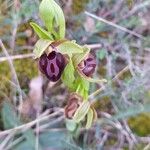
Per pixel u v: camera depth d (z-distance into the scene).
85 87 0.12
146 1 0.18
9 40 0.17
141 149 0.18
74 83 0.12
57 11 0.11
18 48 0.18
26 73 0.18
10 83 0.17
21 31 0.17
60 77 0.11
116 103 0.18
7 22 0.17
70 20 0.18
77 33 0.18
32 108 0.17
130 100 0.18
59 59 0.11
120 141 0.18
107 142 0.18
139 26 0.19
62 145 0.17
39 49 0.11
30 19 0.17
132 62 0.19
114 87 0.18
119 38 0.18
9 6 0.17
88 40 0.18
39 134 0.17
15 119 0.17
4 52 0.17
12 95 0.17
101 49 0.18
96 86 0.18
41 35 0.11
